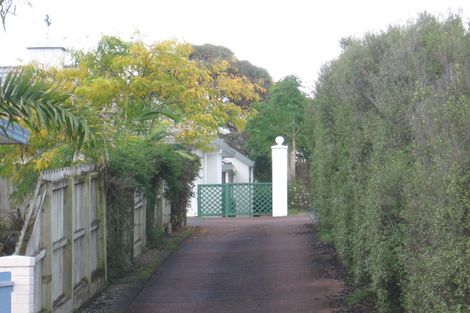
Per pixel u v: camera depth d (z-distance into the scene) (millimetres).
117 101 16453
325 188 14344
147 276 13875
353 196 10672
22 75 7656
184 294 12297
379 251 8062
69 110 7703
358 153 10172
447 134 6543
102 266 12422
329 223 14961
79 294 10789
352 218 10992
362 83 10859
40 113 7520
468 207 5875
